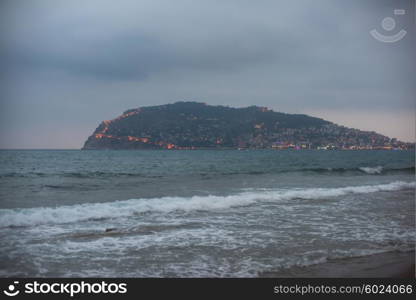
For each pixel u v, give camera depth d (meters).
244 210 10.39
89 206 10.21
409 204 11.76
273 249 6.35
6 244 6.43
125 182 20.86
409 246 6.68
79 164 44.22
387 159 61.75
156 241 6.80
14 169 33.78
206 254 6.02
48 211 9.15
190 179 23.16
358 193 14.77
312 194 13.97
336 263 5.66
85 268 5.32
